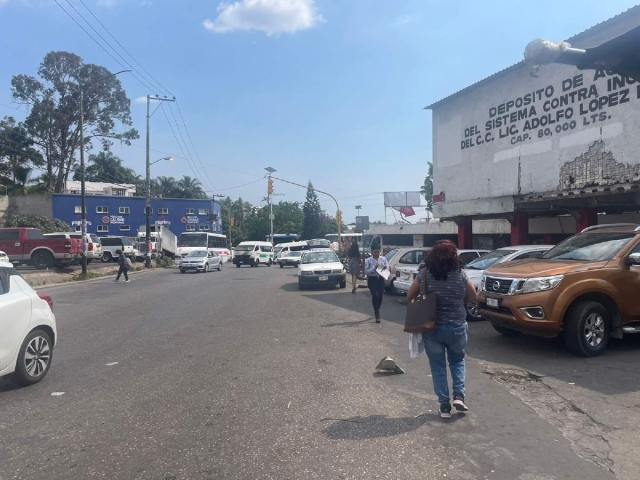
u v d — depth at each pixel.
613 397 5.93
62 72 54.91
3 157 61.78
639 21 15.18
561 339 9.23
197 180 96.62
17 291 6.73
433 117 25.30
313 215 90.50
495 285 8.65
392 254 18.08
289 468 4.20
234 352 8.66
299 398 6.05
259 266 44.78
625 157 15.62
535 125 19.06
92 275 27.08
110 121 57.22
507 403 5.78
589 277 7.89
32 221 47.31
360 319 12.12
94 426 5.22
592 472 4.09
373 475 4.05
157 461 4.37
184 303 15.99
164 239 49.12
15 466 4.30
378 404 5.79
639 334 9.59
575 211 18.00
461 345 5.32
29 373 6.71
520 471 4.10
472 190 22.52
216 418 5.42
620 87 15.77
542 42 5.46
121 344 9.56
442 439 4.75
